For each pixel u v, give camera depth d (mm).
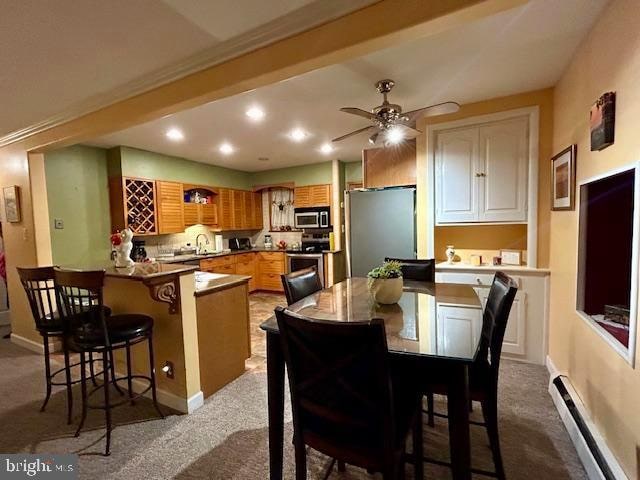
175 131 3666
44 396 2500
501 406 2227
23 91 2418
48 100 2580
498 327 1501
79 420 2184
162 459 1811
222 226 5797
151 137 3883
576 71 2107
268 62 1859
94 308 2062
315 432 1244
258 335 3814
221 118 3277
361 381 1087
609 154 1610
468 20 1436
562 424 2031
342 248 5859
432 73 2383
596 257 1923
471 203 3043
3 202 3605
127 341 2020
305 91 2670
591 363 1829
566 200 2260
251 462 1784
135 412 2275
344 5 1579
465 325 1551
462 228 3361
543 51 2084
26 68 2105
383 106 2434
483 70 2352
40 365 3088
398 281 1919
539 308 2797
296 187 6066
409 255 3682
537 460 1733
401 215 3701
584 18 1736
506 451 1802
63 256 3936
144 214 4520
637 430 1342
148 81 2283
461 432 1253
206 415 2238
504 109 2854
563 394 2109
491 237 3266
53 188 3846
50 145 3113
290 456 1841
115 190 4324
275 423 1545
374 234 3822
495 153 2932
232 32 1793
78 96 2523
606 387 1635
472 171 3023
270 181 6340
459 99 2893
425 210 3227
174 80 2217
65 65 2086
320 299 2078
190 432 2049
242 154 4938
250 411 2281
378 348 1001
